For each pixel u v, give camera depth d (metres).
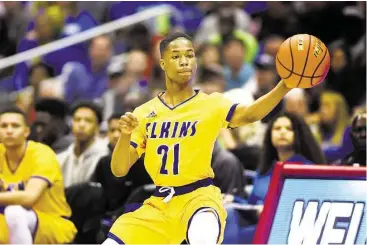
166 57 12.37
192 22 29.89
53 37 28.61
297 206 13.78
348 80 24.50
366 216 13.74
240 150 18.95
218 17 28.38
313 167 13.84
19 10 31.20
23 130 16.16
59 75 27.42
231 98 13.41
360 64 24.67
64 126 20.89
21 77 27.30
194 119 12.27
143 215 12.35
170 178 12.26
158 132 12.41
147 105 12.71
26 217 15.62
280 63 11.60
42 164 16.08
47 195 16.19
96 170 17.08
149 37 27.77
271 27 28.05
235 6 29.28
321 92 23.70
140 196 15.88
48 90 24.33
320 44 11.59
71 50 27.52
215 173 16.41
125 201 16.78
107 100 24.48
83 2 30.05
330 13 26.69
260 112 11.87
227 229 15.59
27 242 15.37
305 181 13.84
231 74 25.30
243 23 28.67
